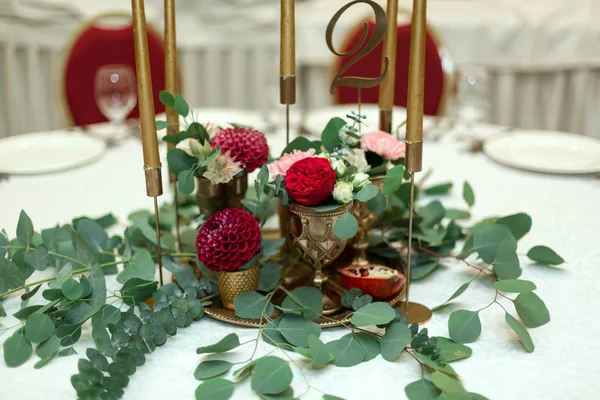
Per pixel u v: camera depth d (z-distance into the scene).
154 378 0.96
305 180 1.01
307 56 3.34
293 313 1.03
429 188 1.54
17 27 3.22
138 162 1.84
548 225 1.41
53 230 1.21
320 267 1.11
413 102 0.99
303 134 1.92
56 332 1.02
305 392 0.93
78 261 1.12
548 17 3.19
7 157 1.81
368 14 2.62
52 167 1.73
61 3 3.29
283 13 1.11
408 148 1.01
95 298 1.05
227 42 3.62
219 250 1.03
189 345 1.03
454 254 1.28
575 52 3.18
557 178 1.67
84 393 0.90
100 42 2.51
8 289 1.08
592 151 1.78
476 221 1.43
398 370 0.97
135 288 1.06
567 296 1.15
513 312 1.11
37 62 3.32
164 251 1.24
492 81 3.32
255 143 1.13
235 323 1.06
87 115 2.52
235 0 3.54
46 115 3.42
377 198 1.07
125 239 1.21
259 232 1.06
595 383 0.94
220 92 3.73
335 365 0.97
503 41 3.19
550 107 3.37
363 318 0.98
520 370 0.97
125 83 1.95
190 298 1.06
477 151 1.87
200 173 1.14
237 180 1.17
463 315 1.03
